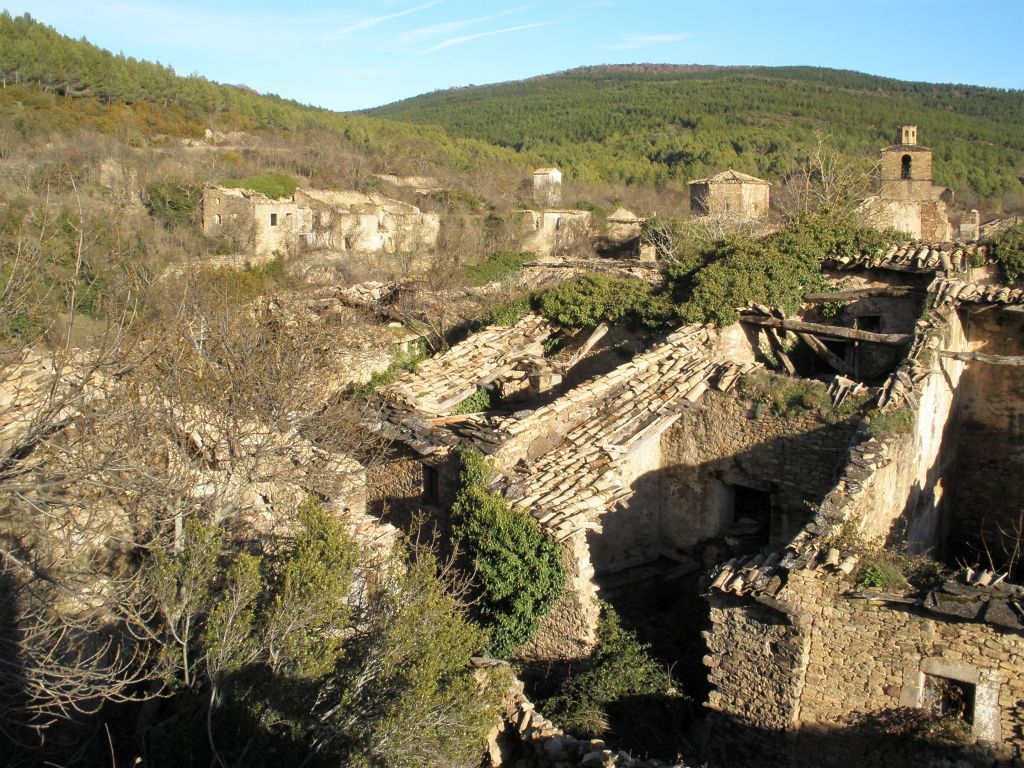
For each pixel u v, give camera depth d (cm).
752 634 1070
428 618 932
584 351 1945
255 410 1505
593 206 7700
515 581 1330
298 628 879
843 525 1061
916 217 3859
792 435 1462
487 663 1066
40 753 924
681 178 9350
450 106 17862
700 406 1552
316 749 805
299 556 954
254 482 1346
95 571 1065
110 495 1098
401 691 847
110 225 2475
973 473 1644
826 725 1023
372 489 1727
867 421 1290
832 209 2597
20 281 1140
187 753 805
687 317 1752
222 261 4566
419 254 5553
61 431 1146
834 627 1007
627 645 1327
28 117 5703
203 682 892
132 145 6234
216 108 8894
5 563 973
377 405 1753
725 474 1552
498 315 2116
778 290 1770
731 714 1104
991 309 1575
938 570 1004
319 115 11056
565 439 1539
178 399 1391
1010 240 1762
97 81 7731
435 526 1576
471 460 1455
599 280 2005
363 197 6906
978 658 921
